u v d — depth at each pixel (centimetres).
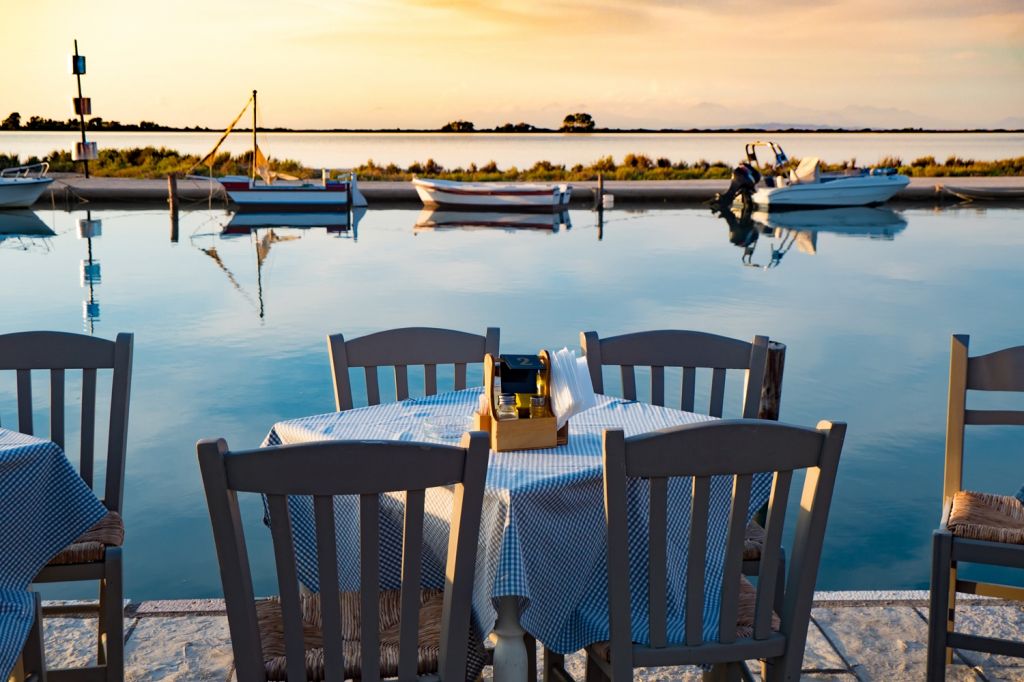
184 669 264
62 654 273
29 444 215
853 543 416
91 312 945
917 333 859
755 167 2148
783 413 606
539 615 199
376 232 1717
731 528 185
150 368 717
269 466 163
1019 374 266
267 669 183
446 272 1225
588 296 1048
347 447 163
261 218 1942
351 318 919
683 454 177
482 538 197
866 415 600
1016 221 1900
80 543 230
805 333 857
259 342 809
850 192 2109
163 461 515
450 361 295
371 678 178
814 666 268
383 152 5812
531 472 204
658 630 189
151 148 3114
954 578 255
